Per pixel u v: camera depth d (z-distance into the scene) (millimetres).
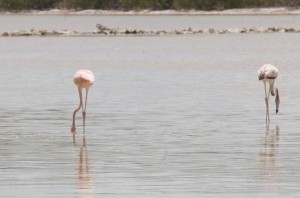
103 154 29891
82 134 34406
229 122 37562
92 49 100312
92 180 25703
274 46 102438
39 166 27781
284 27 151500
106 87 53781
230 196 23703
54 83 56812
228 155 29641
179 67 72000
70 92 50625
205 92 50281
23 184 25156
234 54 89188
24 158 29141
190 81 57969
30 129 35750
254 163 28172
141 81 58156
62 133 34688
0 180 25688
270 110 41781
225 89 52062
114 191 24344
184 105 43719
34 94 49531
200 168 27391
